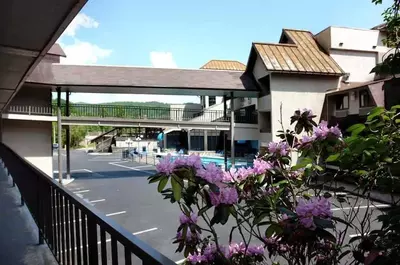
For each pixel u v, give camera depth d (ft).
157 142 122.52
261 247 6.25
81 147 178.50
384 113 5.84
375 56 63.21
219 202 4.90
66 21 10.91
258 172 6.41
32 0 9.31
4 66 16.52
